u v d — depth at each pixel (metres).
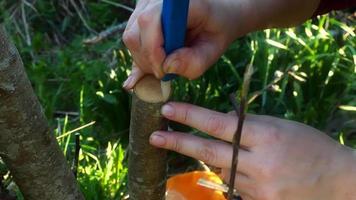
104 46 1.39
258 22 0.73
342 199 0.55
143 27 0.51
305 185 0.54
